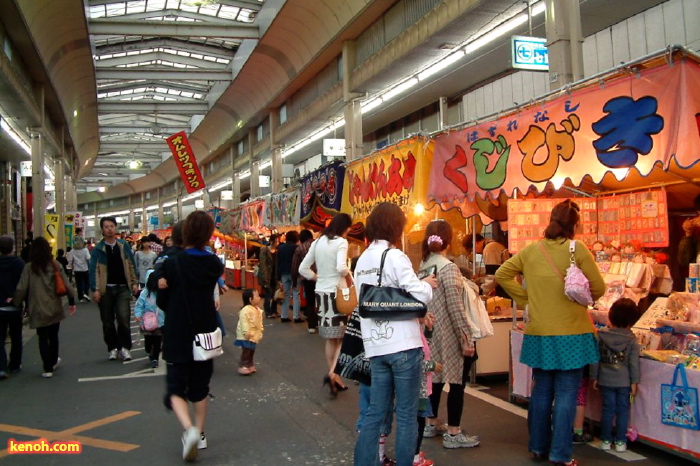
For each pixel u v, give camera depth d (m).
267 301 13.19
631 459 4.38
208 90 32.09
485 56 13.31
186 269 4.50
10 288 7.62
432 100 18.03
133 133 41.25
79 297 17.98
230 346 9.78
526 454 4.55
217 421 5.60
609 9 10.70
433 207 7.50
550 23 8.02
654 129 4.15
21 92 16.09
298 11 17.00
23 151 21.80
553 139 5.07
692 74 3.99
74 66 21.81
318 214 11.83
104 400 6.43
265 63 21.91
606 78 4.55
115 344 8.76
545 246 4.34
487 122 6.02
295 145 25.58
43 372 7.80
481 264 8.91
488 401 6.02
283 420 5.60
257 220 17.39
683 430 4.20
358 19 15.05
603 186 7.11
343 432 5.21
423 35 12.34
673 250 7.18
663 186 6.61
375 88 16.22
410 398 3.62
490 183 5.88
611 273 6.26
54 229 22.77
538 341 4.25
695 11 9.71
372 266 3.77
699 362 4.20
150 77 25.77
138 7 21.19
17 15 13.38
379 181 8.48
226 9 21.83
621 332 4.49
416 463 4.23
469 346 4.59
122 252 8.73
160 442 5.01
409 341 3.63
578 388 4.23
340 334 6.42
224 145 35.00
